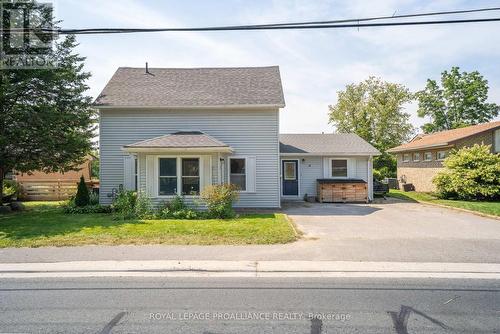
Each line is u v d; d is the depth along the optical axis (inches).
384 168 1366.9
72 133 560.1
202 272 244.7
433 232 371.6
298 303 185.8
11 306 184.1
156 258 270.2
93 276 236.8
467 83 1632.6
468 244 313.9
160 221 414.0
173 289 209.6
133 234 343.9
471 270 242.5
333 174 762.8
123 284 219.8
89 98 579.2
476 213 522.9
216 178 506.3
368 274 236.5
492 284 215.9
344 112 1547.7
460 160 720.3
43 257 274.5
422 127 1743.4
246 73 695.1
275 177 588.1
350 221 451.2
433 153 926.4
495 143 837.2
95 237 332.8
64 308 180.7
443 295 197.0
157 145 491.8
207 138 529.0
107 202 576.7
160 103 570.3
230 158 587.2
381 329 154.4
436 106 1690.5
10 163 530.6
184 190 506.6
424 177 974.4
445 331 152.0
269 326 157.8
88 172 971.9
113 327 157.5
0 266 254.1
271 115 585.6
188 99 585.9
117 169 580.7
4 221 417.7
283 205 652.7
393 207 621.0
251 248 299.7
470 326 156.9
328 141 823.1
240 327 156.9
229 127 586.2
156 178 501.7
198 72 700.7
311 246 307.1
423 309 177.0
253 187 588.7
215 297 195.5
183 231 355.6
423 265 252.1
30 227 378.9
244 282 222.2
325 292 202.7
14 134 487.2
